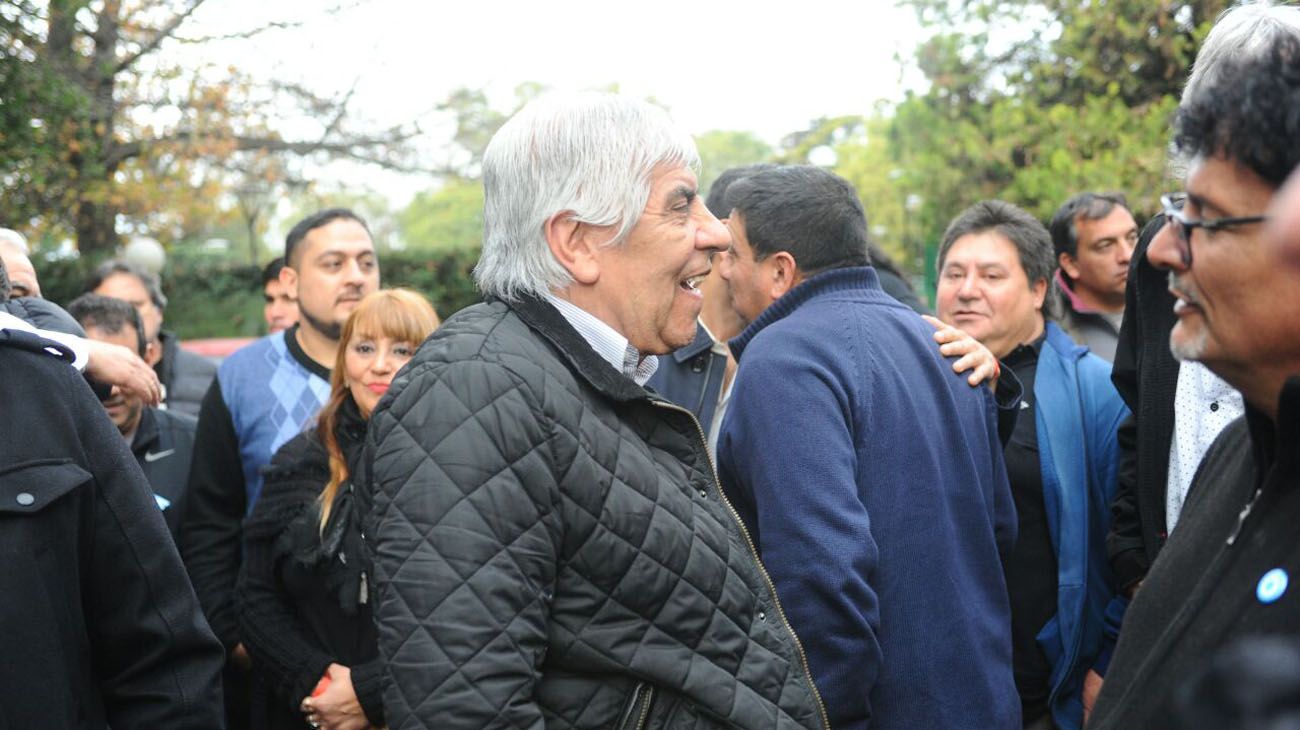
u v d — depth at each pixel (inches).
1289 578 49.3
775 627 76.5
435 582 64.9
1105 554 118.3
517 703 64.6
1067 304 167.2
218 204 636.7
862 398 91.4
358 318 113.2
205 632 79.4
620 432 71.8
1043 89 332.8
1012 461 118.3
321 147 633.6
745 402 92.0
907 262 499.8
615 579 69.2
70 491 71.5
